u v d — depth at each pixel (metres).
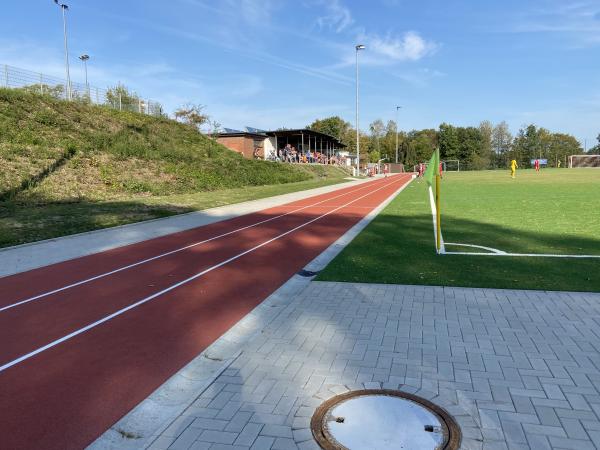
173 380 4.41
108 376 4.52
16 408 3.93
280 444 3.28
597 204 18.80
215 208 20.34
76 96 34.16
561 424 3.43
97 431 3.57
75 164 21.97
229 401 3.91
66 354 5.07
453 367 4.40
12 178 18.06
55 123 25.19
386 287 7.18
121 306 6.74
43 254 10.53
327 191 31.52
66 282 8.12
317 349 4.93
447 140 116.81
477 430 3.37
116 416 3.79
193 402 3.91
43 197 17.67
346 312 6.08
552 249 9.73
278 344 5.09
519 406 3.69
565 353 4.64
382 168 91.12
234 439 3.37
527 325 5.41
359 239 11.79
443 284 7.23
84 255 10.45
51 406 3.96
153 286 7.79
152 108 42.53
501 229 12.74
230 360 4.71
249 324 5.89
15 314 6.45
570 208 17.56
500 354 4.66
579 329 5.25
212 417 3.67
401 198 25.06
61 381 4.43
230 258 9.98
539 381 4.08
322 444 3.25
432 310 6.05
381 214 17.59
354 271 8.25
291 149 54.66
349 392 3.99
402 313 5.97
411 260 9.02
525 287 6.92
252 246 11.38
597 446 3.17
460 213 16.94
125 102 39.75
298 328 5.56
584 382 4.04
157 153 28.94
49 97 28.38
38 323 6.07
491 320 5.62
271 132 53.00
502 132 120.44
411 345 4.95
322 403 3.82
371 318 5.82
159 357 4.96
